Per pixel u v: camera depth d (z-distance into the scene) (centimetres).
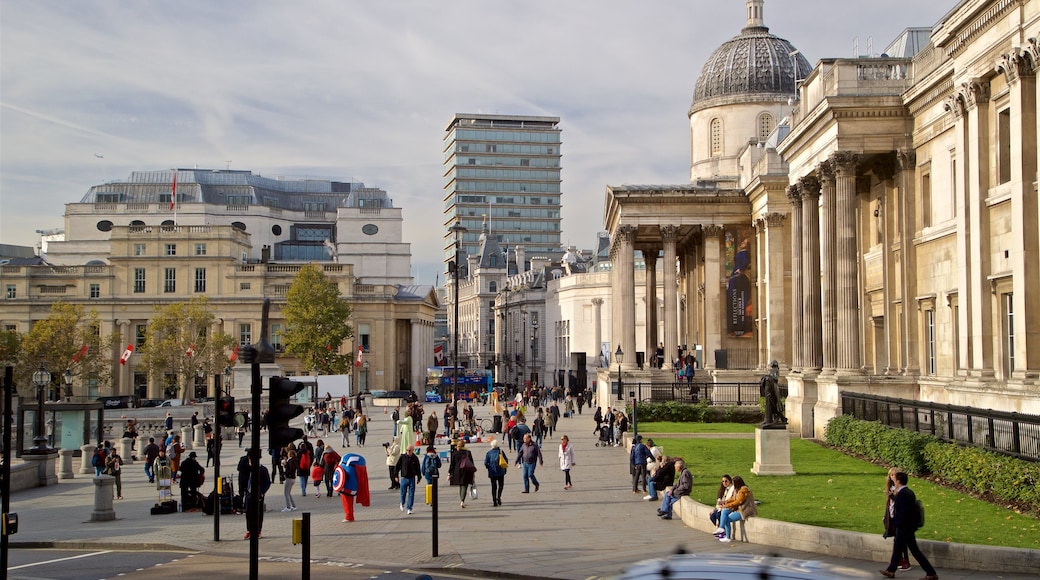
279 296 13250
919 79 4688
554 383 16638
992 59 3800
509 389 14525
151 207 15450
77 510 3784
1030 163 3556
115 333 11638
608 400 7931
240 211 15812
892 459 3838
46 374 4756
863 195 5541
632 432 5747
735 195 7675
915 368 4916
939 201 4638
